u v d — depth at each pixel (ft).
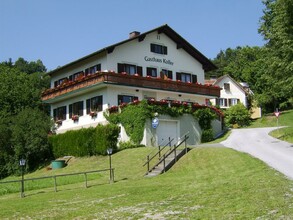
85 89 137.90
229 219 38.93
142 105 118.62
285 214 38.81
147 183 72.74
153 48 151.74
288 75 103.65
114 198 58.65
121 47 142.31
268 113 271.08
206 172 79.71
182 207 47.16
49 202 60.85
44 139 137.08
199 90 156.04
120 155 110.83
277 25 103.40
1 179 129.08
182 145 117.19
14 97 194.08
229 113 221.05
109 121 127.95
